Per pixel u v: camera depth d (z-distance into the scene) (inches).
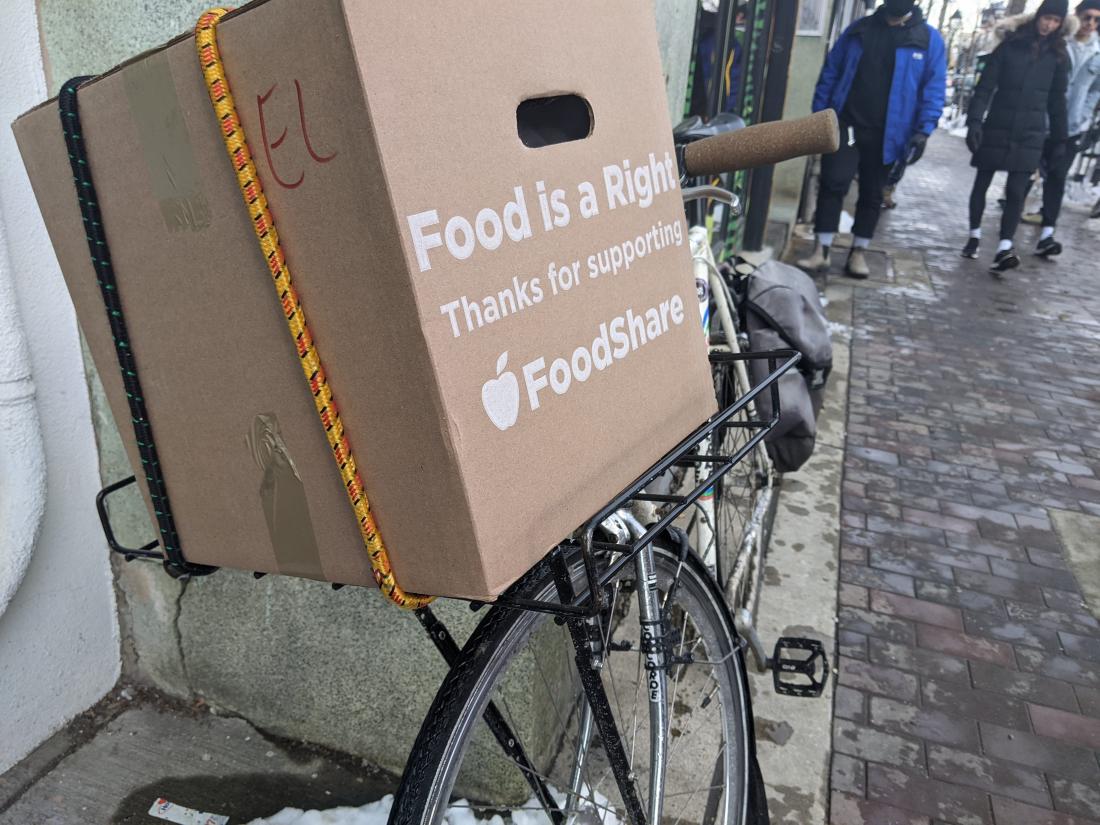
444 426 28.6
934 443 158.7
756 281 88.7
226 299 32.8
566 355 33.9
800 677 95.0
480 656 43.9
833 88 245.6
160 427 38.4
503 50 30.2
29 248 67.4
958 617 108.8
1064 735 89.4
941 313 236.8
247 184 29.0
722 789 67.4
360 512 32.3
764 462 99.7
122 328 36.9
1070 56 281.4
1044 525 131.1
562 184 33.4
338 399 31.2
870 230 262.7
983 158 272.4
